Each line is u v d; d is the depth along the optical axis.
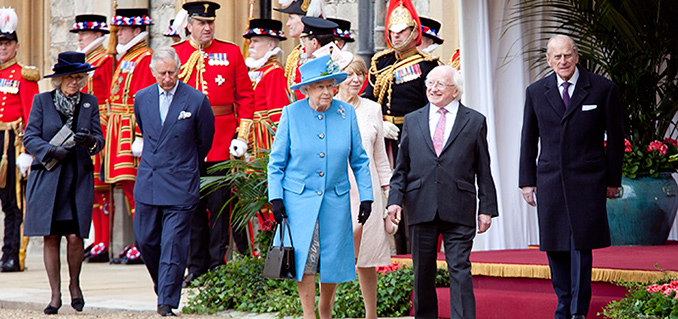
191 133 22.03
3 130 32.38
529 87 18.66
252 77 28.97
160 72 21.80
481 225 17.66
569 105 17.92
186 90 22.22
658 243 25.67
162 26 38.94
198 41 27.97
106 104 34.22
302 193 16.55
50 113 22.38
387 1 31.66
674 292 17.22
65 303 23.34
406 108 24.08
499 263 20.86
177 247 21.52
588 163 17.84
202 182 23.92
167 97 22.22
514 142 28.16
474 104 27.62
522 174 18.73
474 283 21.56
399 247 26.36
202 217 27.02
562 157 17.92
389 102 24.19
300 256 16.23
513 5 28.02
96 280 29.41
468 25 27.78
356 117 17.34
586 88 17.97
